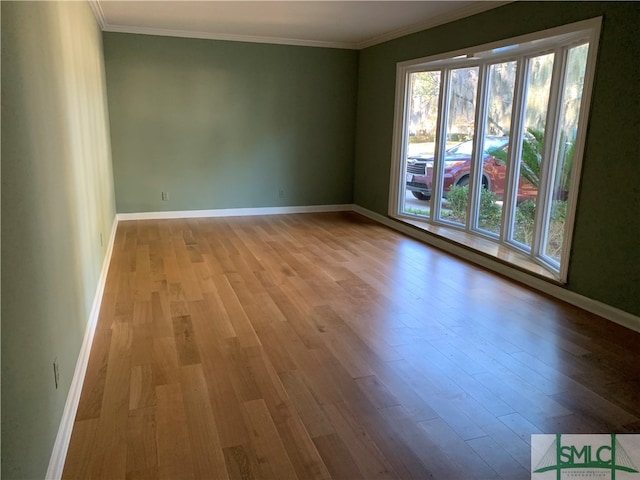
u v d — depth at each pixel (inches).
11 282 54.4
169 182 257.4
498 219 195.5
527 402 93.4
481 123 199.8
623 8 122.6
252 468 74.0
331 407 90.5
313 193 287.3
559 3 142.7
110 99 239.1
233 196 270.8
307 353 111.3
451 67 213.3
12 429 51.8
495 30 171.2
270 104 266.7
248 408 89.4
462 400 93.7
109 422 84.2
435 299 147.1
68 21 113.8
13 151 58.8
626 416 89.3
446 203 226.2
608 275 131.9
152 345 113.7
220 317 130.7
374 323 128.8
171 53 243.6
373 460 76.5
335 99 278.7
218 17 207.2
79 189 115.0
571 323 130.3
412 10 186.9
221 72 253.9
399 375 102.5
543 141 164.2
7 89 57.6
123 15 205.3
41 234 71.6
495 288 157.5
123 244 205.9
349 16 199.9
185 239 216.4
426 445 80.4
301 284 158.9
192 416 86.5
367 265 181.5
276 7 186.9
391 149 247.3
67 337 87.0
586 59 142.1
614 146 127.6
